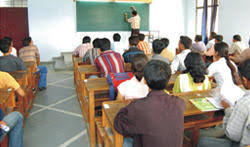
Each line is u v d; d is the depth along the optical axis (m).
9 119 1.74
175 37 8.59
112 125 1.38
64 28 7.24
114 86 2.10
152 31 8.23
